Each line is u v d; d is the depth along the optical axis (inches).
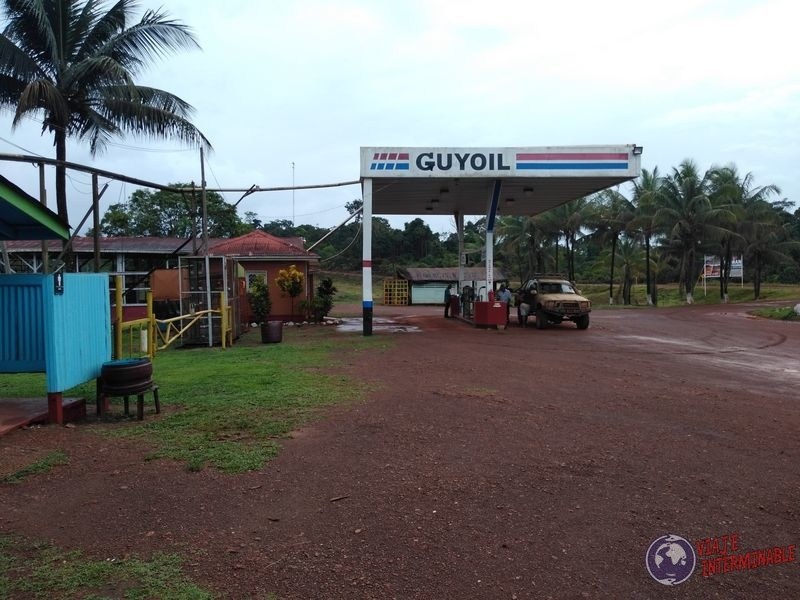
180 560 143.3
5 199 266.4
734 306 1546.5
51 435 253.4
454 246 3107.8
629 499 185.3
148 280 983.6
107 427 269.1
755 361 516.7
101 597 126.3
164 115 675.4
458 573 138.8
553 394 354.0
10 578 134.2
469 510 175.5
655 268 1975.9
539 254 2185.0
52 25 641.0
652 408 315.9
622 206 1969.7
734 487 196.4
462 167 763.4
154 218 1734.7
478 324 879.7
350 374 427.2
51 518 168.1
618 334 780.0
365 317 755.4
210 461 217.9
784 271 2751.0
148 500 181.6
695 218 1807.3
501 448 238.1
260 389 362.0
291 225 2952.8
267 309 927.0
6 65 609.3
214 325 690.2
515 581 135.6
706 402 333.4
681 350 599.2
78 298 285.7
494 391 361.4
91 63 616.4
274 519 168.1
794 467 217.9
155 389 298.8
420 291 1937.7
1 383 410.3
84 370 290.2
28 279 281.9
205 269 679.7
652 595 130.7
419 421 281.3
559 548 152.1
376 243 2861.7
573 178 786.8
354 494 187.3
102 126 699.4
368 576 136.7
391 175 756.6
